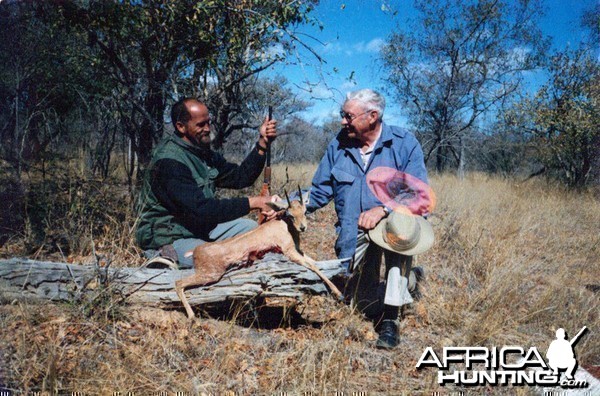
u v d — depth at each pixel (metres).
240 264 3.60
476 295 4.72
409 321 4.27
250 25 6.72
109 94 6.76
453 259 5.88
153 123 6.32
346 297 4.24
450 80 16.62
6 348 3.08
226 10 6.66
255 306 4.01
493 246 6.09
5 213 5.17
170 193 3.86
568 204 11.72
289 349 3.55
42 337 3.24
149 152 6.55
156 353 3.31
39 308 3.53
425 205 3.91
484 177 17.00
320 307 4.23
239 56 7.08
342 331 3.70
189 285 3.62
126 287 3.70
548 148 16.89
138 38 6.41
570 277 5.66
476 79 16.78
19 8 6.19
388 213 3.81
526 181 16.89
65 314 3.54
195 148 4.09
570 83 16.08
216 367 3.23
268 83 9.56
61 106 7.03
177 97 6.68
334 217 8.17
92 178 6.02
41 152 6.16
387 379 3.38
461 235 6.67
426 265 5.61
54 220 5.14
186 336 3.51
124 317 3.59
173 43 6.62
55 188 5.62
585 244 7.23
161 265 4.03
